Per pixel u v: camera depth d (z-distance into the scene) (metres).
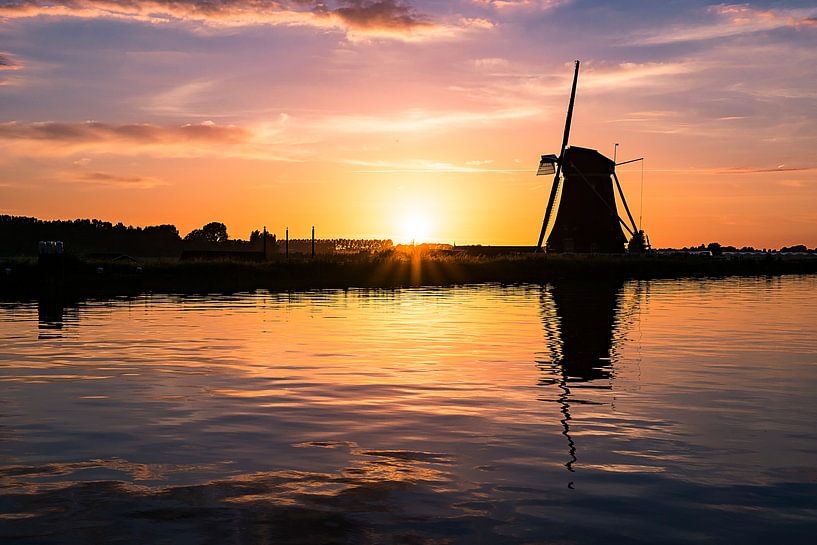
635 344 18.52
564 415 10.21
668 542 5.74
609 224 95.50
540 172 97.50
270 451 8.29
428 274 62.97
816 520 6.21
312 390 12.12
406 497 6.74
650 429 9.41
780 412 10.46
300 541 5.72
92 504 6.52
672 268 82.25
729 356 16.36
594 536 5.85
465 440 8.81
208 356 16.22
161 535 5.83
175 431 9.23
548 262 72.44
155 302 34.72
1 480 7.20
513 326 23.06
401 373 13.91
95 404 10.93
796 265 103.75
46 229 190.00
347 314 27.62
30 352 16.78
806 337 20.19
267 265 58.75
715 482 7.23
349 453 8.21
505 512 6.37
